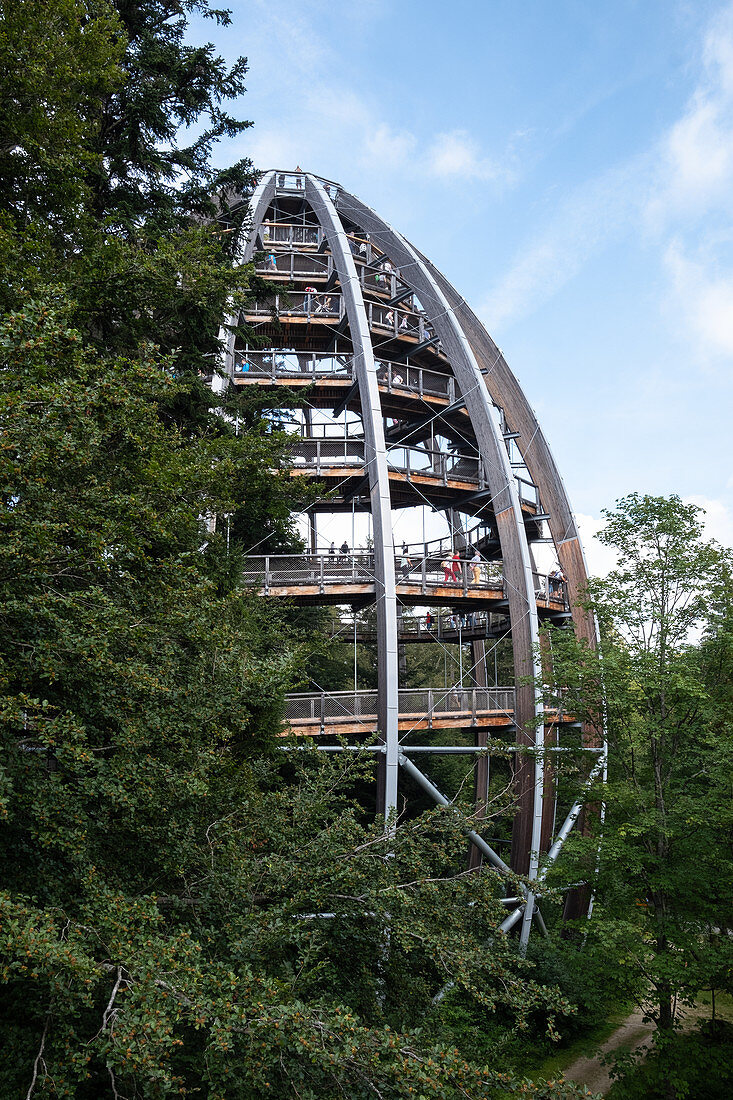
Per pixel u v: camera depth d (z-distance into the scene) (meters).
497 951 7.69
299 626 30.06
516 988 7.09
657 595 15.08
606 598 15.22
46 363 7.05
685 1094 12.46
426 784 20.25
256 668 8.34
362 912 7.52
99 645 6.03
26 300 7.85
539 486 27.75
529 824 20.91
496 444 23.58
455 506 27.64
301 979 6.61
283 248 29.69
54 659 6.02
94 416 7.36
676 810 13.58
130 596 7.25
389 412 28.59
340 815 8.50
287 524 21.38
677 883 13.53
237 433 15.40
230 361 22.48
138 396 7.91
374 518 21.08
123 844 7.38
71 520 6.48
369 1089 5.34
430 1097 4.93
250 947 6.41
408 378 26.98
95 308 10.33
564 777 16.61
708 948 12.95
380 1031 5.18
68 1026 5.21
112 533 6.50
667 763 15.18
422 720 20.44
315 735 19.36
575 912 23.98
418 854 7.98
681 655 14.14
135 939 5.43
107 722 7.60
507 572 22.64
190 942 5.38
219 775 9.13
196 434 14.42
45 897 6.53
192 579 8.19
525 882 8.59
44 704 5.56
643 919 13.84
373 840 7.92
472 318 28.81
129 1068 4.36
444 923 7.82
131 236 13.15
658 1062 13.41
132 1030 4.42
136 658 7.25
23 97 10.95
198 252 11.39
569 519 27.12
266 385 23.84
